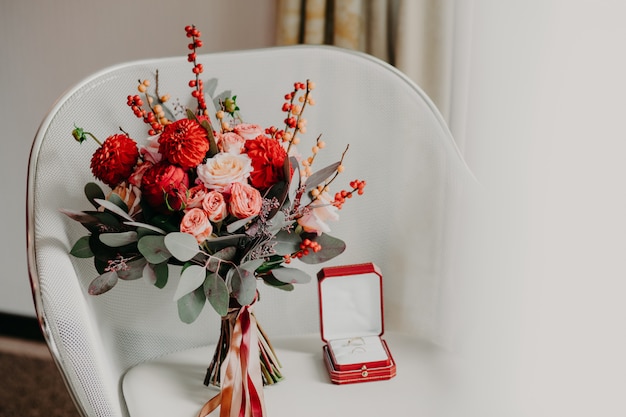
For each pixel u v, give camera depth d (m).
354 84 1.28
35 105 1.93
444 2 1.47
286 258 1.08
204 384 1.17
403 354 1.24
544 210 1.16
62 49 1.87
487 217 1.21
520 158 1.25
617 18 1.06
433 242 1.29
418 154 1.28
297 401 1.13
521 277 1.18
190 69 1.24
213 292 0.99
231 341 1.10
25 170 1.97
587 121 1.11
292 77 1.27
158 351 1.26
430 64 1.52
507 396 1.13
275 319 1.34
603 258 1.08
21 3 1.84
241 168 1.01
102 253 1.03
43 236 1.05
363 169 1.30
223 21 1.78
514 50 1.28
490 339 1.22
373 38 1.54
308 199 1.07
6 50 1.89
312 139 1.30
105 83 1.19
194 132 0.99
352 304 1.24
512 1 1.27
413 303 1.33
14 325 2.06
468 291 1.25
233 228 0.99
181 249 0.95
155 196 0.99
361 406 1.11
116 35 1.83
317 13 1.53
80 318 0.99
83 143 1.16
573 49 1.14
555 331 1.14
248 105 1.27
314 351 1.27
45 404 1.79
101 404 0.97
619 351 1.07
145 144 1.22
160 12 1.80
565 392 1.13
